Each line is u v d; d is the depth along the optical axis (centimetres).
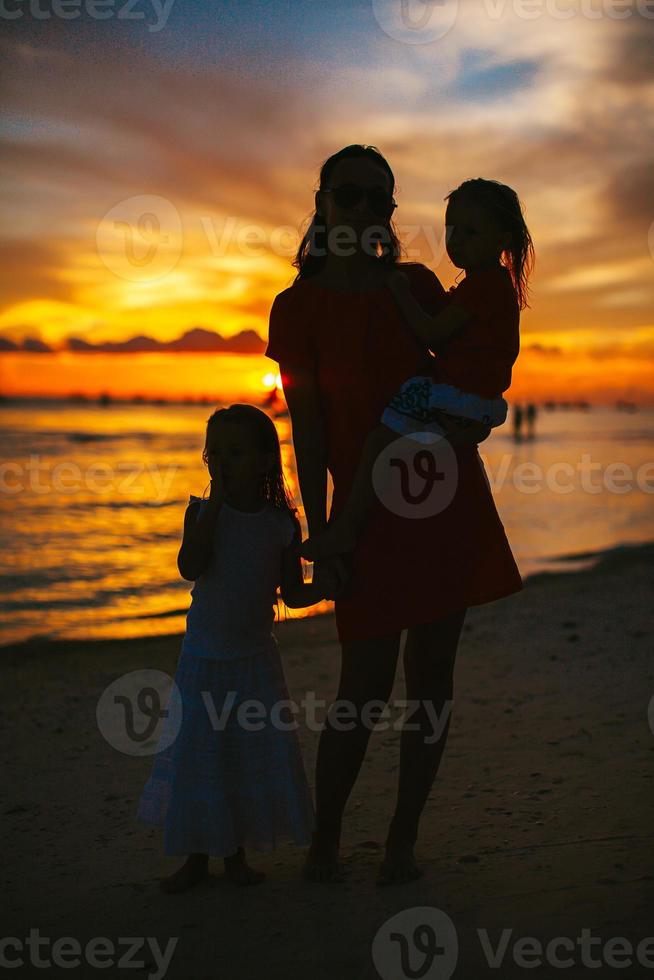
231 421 285
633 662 630
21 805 391
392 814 359
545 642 714
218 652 287
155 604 968
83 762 455
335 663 669
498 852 303
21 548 1359
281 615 884
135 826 362
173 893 287
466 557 287
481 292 280
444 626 289
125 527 1602
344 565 285
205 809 278
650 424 8781
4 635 809
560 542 1429
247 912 267
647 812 332
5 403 10225
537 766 407
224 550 286
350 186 290
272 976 227
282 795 286
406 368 290
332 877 288
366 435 288
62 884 302
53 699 588
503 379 284
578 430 6975
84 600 988
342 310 289
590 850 297
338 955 235
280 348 294
